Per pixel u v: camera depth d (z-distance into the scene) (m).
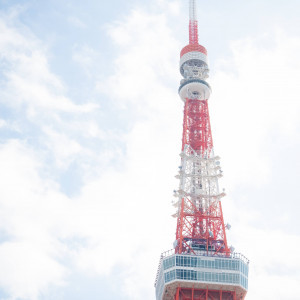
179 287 160.75
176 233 180.12
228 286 160.88
